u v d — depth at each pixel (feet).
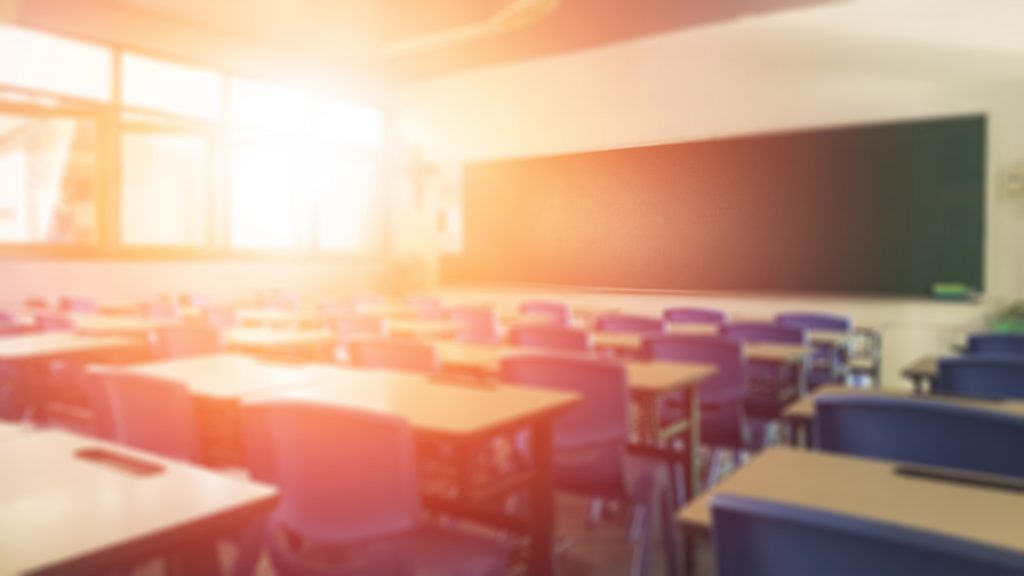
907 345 22.26
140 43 26.16
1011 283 21.12
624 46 27.02
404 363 9.21
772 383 11.63
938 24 21.94
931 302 21.93
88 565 2.96
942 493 3.80
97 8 24.84
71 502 3.55
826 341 13.66
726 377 9.90
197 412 7.47
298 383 7.29
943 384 7.93
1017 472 4.24
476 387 7.02
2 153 25.45
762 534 2.78
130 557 3.10
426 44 28.55
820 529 2.59
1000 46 21.16
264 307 24.06
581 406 7.74
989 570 2.22
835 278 22.90
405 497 4.79
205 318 17.40
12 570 2.79
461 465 5.86
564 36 26.68
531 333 11.55
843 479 4.04
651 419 8.34
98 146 25.39
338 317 14.51
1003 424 4.23
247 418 5.53
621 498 7.41
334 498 4.96
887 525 2.46
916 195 22.15
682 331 14.06
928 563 2.35
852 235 22.85
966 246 21.52
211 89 28.73
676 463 8.91
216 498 3.62
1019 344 10.68
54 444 4.60
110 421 6.97
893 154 22.48
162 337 12.07
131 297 25.98
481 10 24.79
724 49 24.99
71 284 24.40
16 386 10.60
